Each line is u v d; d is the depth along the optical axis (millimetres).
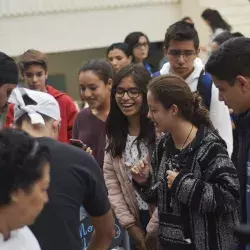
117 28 11617
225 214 3904
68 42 11570
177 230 4020
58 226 3287
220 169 3865
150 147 4910
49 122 3594
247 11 12141
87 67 5598
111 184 5055
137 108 4906
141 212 4957
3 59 3850
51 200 3275
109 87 5602
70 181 3334
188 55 5457
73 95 12531
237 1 12172
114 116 5023
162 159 4176
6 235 2609
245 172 3453
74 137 5750
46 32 11500
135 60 9312
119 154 5012
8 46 11445
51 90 6695
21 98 3576
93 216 3604
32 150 2633
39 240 3262
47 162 2678
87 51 12430
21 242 2643
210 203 3805
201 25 11633
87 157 3436
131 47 9250
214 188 3834
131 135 5016
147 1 11617
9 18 11383
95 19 11555
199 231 3938
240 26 11984
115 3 11547
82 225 4477
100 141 5523
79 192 3375
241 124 3463
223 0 12102
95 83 5531
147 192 4355
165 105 3988
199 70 5457
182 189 3859
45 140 3393
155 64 11688
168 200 4062
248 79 3451
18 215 2586
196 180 3873
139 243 4863
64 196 3311
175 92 3971
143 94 4898
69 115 6535
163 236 4129
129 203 4965
